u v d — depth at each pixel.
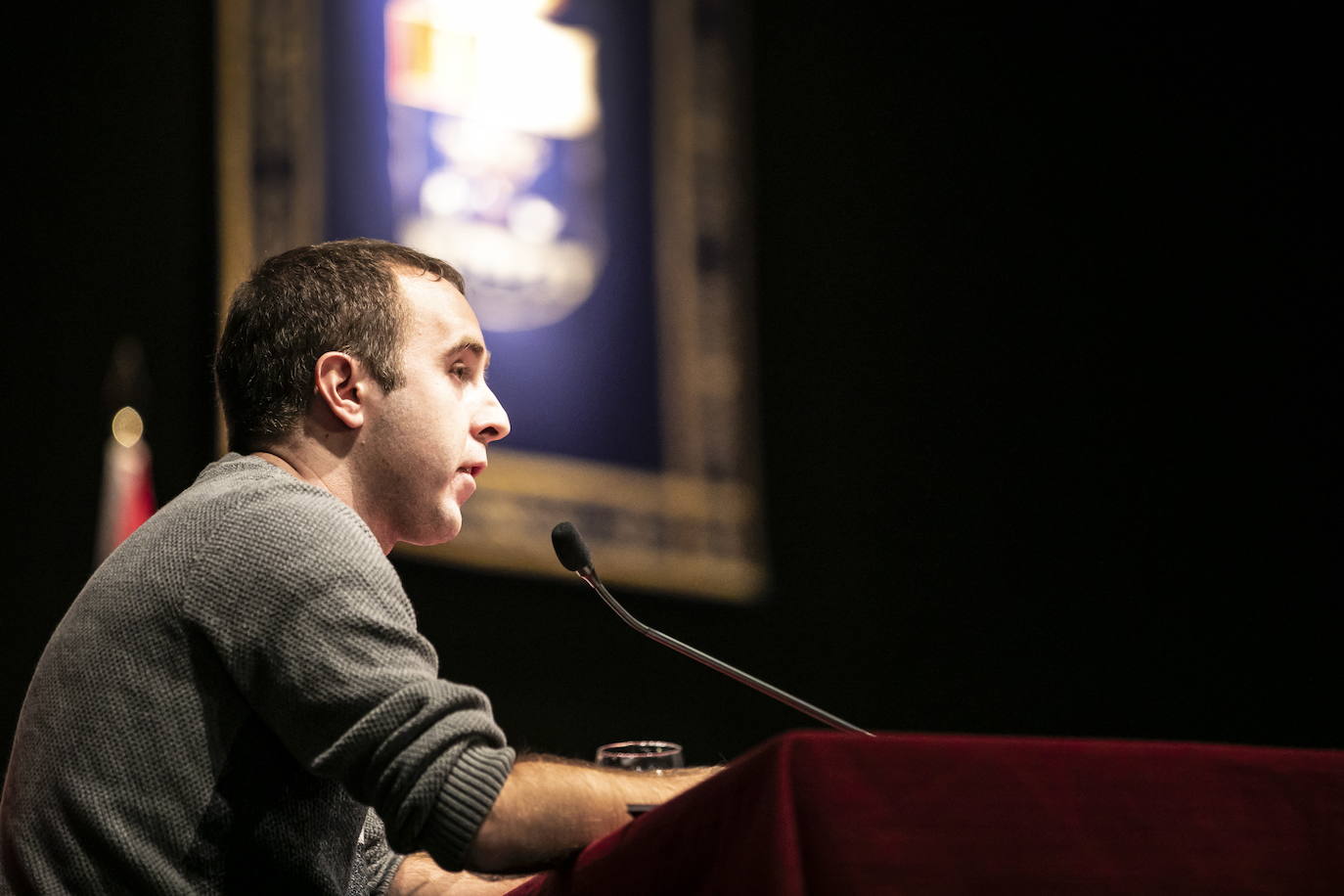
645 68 14.61
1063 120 17.45
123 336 11.48
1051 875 3.31
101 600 4.52
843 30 16.31
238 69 12.01
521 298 13.38
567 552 5.59
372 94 12.73
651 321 14.20
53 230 11.40
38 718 4.51
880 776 3.33
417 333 5.09
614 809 4.18
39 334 11.25
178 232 11.80
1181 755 3.54
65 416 11.24
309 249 5.24
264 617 4.24
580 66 14.12
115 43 11.80
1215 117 18.11
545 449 13.30
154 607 4.36
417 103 13.00
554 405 13.43
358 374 4.99
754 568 14.47
